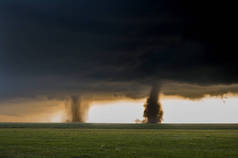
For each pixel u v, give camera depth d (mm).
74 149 40500
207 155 35406
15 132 86500
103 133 86875
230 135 76250
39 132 88188
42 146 44312
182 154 36094
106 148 42156
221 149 41500
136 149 40781
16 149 40281
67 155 34969
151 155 35188
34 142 50156
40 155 34938
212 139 59531
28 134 75250
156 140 56594
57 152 37438
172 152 37719
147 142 51719
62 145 45875
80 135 73312
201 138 62844
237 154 36281
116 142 51625
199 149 41312
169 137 66625
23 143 48406
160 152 37688
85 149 40500
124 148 42031
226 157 34062
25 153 36625
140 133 88312
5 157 33469
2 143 48375
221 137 66688
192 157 33938
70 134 77750
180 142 51812
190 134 82125
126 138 62438
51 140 54938
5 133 79562
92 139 58844
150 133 88625
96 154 35781
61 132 90500
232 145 46781
